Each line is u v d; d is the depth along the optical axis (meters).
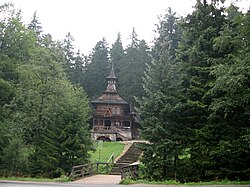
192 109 22.53
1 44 35.91
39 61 33.00
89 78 85.06
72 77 78.75
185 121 23.33
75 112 29.19
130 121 71.50
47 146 27.92
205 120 22.66
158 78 23.61
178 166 22.78
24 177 26.11
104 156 41.16
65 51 84.06
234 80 17.16
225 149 19.22
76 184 19.95
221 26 23.83
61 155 27.80
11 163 28.05
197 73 23.47
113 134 63.84
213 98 20.80
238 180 19.78
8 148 27.80
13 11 36.62
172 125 23.08
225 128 21.12
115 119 71.69
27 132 30.61
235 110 20.42
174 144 22.02
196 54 22.58
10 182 20.47
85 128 29.73
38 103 31.25
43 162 27.23
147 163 22.53
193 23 24.50
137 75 72.25
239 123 21.19
